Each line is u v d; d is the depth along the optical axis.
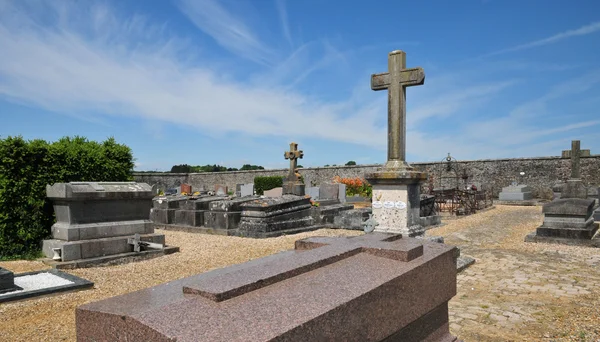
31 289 5.52
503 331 4.24
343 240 3.49
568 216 9.54
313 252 3.04
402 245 3.21
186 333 1.71
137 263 7.56
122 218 8.24
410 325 2.94
